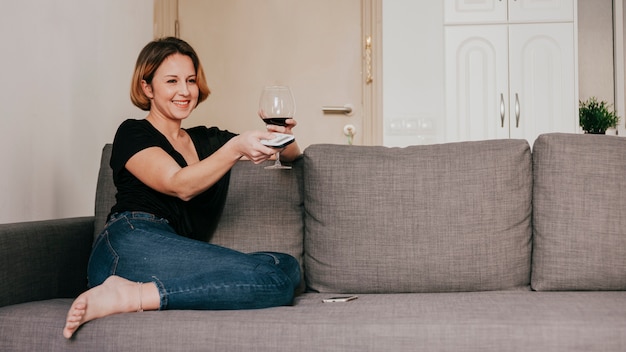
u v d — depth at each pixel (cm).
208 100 429
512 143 192
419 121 416
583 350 133
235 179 204
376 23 419
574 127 410
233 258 161
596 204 183
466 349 135
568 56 410
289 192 202
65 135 291
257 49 427
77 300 143
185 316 144
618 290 182
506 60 413
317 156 197
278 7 426
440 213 188
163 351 139
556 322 137
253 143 163
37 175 266
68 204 293
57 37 285
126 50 365
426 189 190
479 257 186
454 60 416
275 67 426
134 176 181
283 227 201
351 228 192
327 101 423
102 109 330
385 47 418
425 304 156
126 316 145
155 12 421
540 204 189
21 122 254
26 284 174
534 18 411
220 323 141
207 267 160
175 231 185
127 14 368
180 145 196
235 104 428
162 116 195
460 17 416
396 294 185
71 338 143
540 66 412
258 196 201
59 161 285
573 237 182
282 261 177
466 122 416
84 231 203
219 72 429
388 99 418
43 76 272
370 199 192
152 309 151
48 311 153
